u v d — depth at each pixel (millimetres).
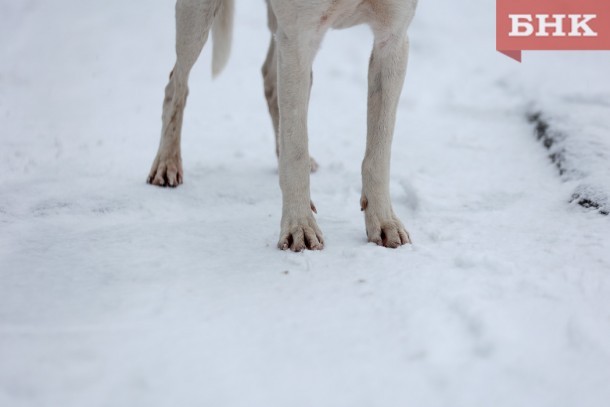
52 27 9625
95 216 3656
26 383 1978
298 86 3197
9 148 4953
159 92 7180
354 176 4590
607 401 1939
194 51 4145
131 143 5309
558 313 2471
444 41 9180
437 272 2852
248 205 3990
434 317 2402
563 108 5578
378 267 2932
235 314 2467
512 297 2598
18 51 8633
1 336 2264
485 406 1910
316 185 4418
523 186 4266
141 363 2102
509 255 3092
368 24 3369
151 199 3906
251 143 5504
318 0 3074
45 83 7355
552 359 2150
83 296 2609
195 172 4594
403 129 5918
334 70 8305
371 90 3428
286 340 2271
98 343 2227
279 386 1994
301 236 3176
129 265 2932
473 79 7699
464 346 2219
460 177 4469
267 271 2900
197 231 3422
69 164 4617
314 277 2828
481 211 3873
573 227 3506
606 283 2752
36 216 3633
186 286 2719
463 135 5590
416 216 3799
